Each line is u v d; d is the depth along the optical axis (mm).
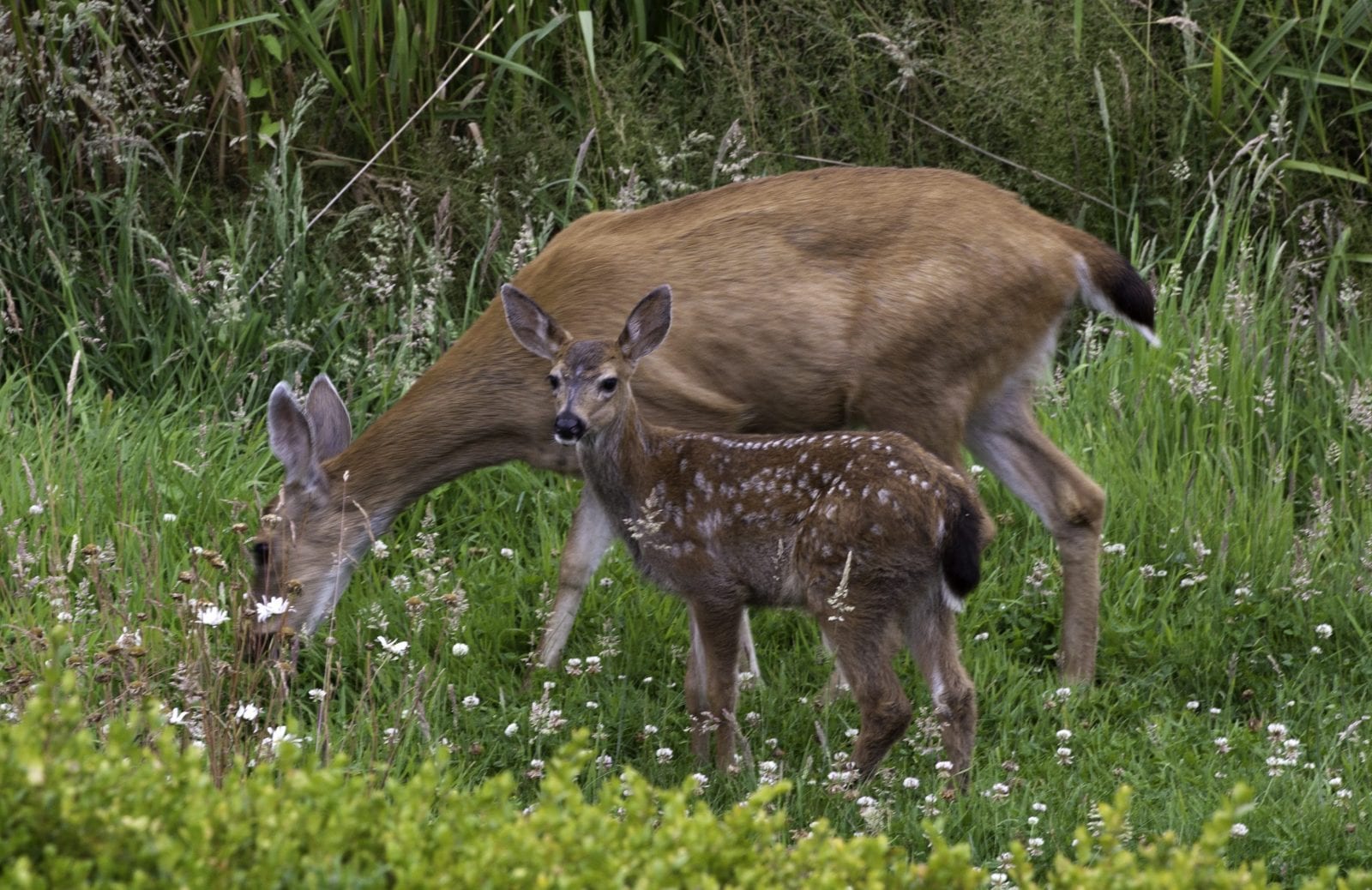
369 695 9328
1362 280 14305
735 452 9211
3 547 10492
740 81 14672
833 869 5125
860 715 9508
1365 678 10203
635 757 9383
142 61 14961
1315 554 11070
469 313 13469
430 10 14383
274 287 13312
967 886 5164
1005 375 10359
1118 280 10406
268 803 4949
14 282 13383
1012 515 11820
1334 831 7945
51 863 4574
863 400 10148
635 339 9453
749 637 10203
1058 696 9789
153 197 14211
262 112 14258
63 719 5156
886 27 14797
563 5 14695
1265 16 14781
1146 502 11742
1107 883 5113
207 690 8055
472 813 5332
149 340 12992
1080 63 14445
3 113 13492
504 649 10625
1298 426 12672
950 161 15023
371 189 14586
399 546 11477
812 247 10117
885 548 8633
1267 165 14312
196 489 11523
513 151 14492
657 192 14227
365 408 12703
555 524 11883
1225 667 10258
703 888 4844
